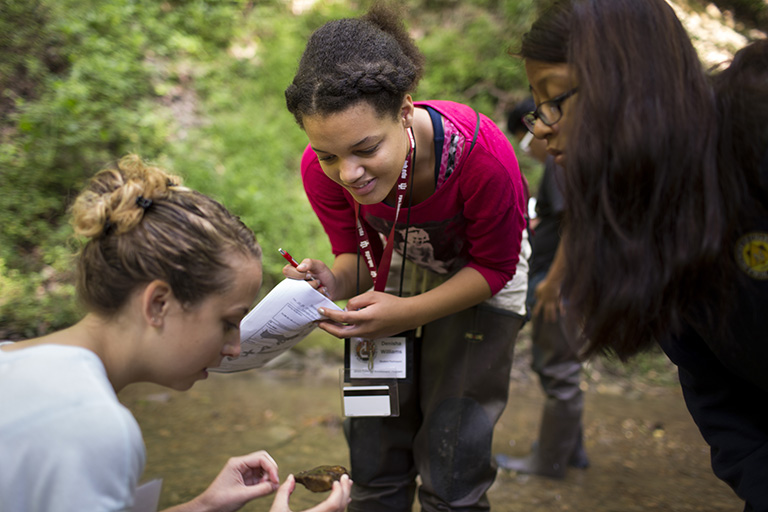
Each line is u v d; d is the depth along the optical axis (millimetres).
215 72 5910
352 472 2141
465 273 1933
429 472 2070
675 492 2988
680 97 1117
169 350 1315
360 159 1592
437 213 1844
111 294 1276
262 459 1542
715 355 1349
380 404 1952
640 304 1142
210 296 1306
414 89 1748
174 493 2684
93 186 1326
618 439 3604
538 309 3029
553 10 1310
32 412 1123
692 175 1118
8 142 4820
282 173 5363
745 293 1171
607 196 1140
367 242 2004
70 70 5258
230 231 1340
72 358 1196
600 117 1132
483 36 6500
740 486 1328
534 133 1368
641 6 1165
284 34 6203
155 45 5875
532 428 3693
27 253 4430
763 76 1153
